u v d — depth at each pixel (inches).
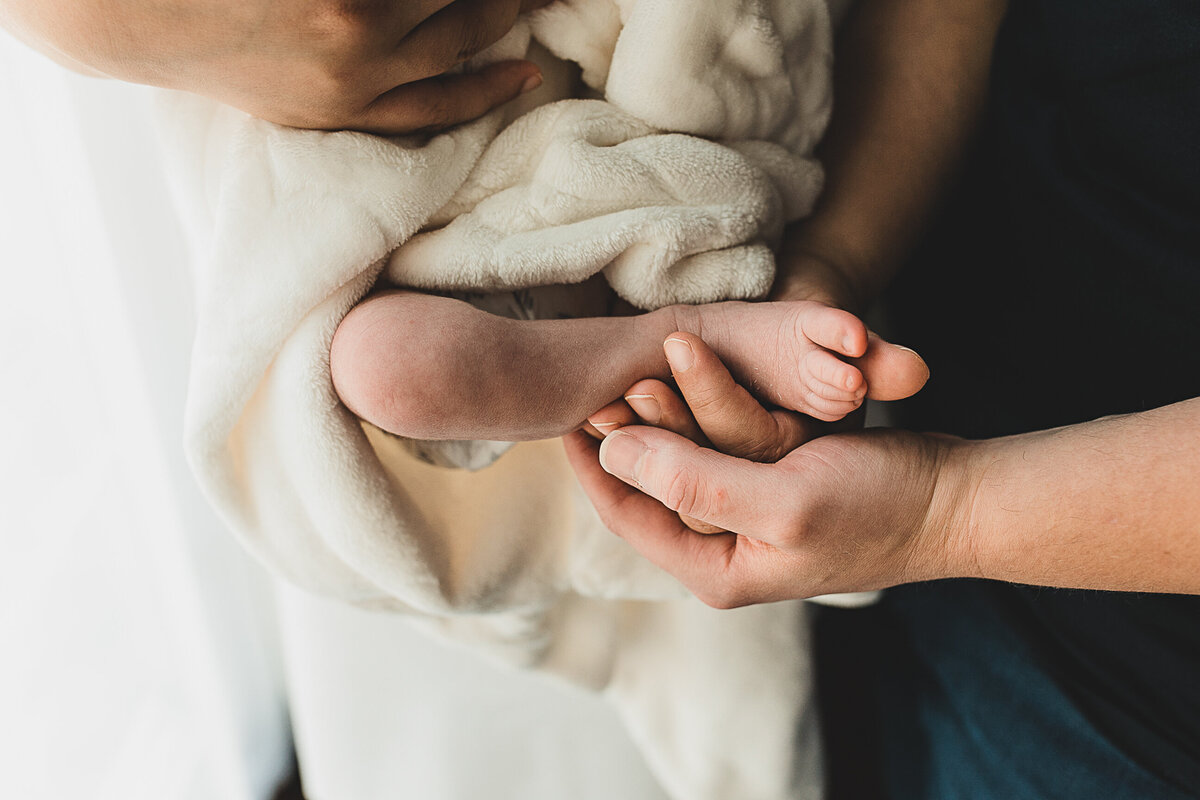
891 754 34.5
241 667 41.2
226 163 20.7
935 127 28.9
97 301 30.0
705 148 23.0
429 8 18.6
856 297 27.1
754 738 35.0
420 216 21.2
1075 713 26.7
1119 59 23.7
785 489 20.2
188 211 22.9
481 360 19.8
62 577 32.2
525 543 26.7
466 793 37.6
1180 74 22.6
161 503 33.7
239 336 20.5
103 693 34.8
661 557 24.0
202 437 21.4
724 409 21.1
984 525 20.8
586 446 24.2
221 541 38.1
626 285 23.4
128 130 29.4
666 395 21.8
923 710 32.6
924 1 29.6
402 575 23.7
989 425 29.2
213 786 41.3
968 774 30.3
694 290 23.6
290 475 22.4
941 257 31.6
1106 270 25.2
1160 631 24.7
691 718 34.9
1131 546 19.6
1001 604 28.7
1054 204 26.1
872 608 35.7
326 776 37.3
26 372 29.3
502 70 22.4
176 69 18.0
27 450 29.9
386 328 19.8
